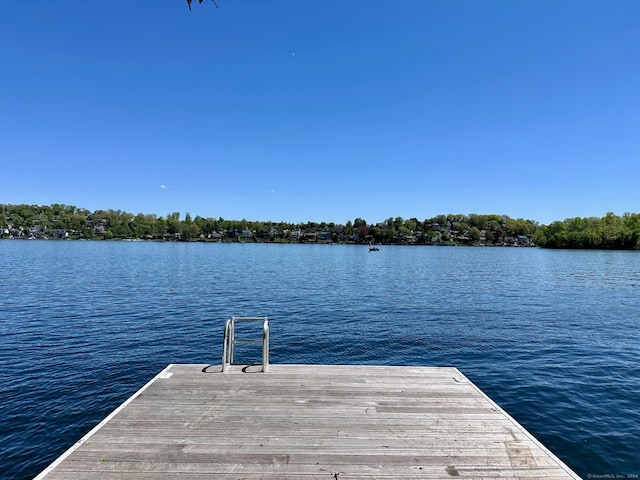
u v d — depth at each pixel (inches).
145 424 172.2
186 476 134.7
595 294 973.8
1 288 926.4
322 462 145.3
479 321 633.0
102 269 1467.8
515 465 146.9
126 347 448.1
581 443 247.1
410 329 571.5
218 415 182.5
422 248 5036.9
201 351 435.8
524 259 2647.6
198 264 1846.7
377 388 220.2
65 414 278.4
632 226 3814.0
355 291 997.2
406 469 142.3
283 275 1405.0
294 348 465.4
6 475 209.6
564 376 372.5
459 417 185.3
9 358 401.7
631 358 432.1
